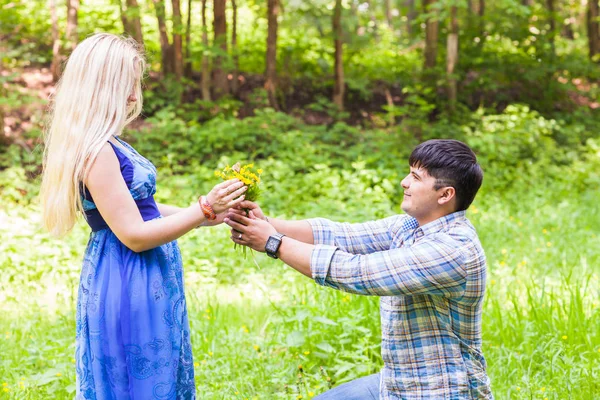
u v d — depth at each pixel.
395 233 2.58
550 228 7.11
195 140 9.12
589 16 15.00
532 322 3.93
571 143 10.96
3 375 3.58
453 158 2.28
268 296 4.95
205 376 3.51
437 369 2.28
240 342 3.92
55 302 5.00
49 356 3.77
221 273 5.67
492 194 8.64
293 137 9.14
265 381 3.53
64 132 2.25
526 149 10.08
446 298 2.26
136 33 10.70
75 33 10.49
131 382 2.28
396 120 11.42
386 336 2.35
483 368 2.35
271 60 11.06
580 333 3.83
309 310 3.97
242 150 9.41
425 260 2.18
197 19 14.26
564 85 12.36
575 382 3.33
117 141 2.35
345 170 8.88
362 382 2.54
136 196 2.32
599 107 13.16
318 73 12.45
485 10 14.31
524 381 3.36
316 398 2.52
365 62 13.24
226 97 10.59
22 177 8.12
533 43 12.40
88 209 2.31
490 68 12.23
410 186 2.35
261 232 2.34
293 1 13.27
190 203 7.59
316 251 2.25
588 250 6.16
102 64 2.26
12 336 4.14
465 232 2.27
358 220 6.78
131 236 2.22
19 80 10.65
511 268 5.62
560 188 8.88
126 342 2.27
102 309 2.28
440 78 11.52
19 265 5.57
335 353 3.75
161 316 2.32
